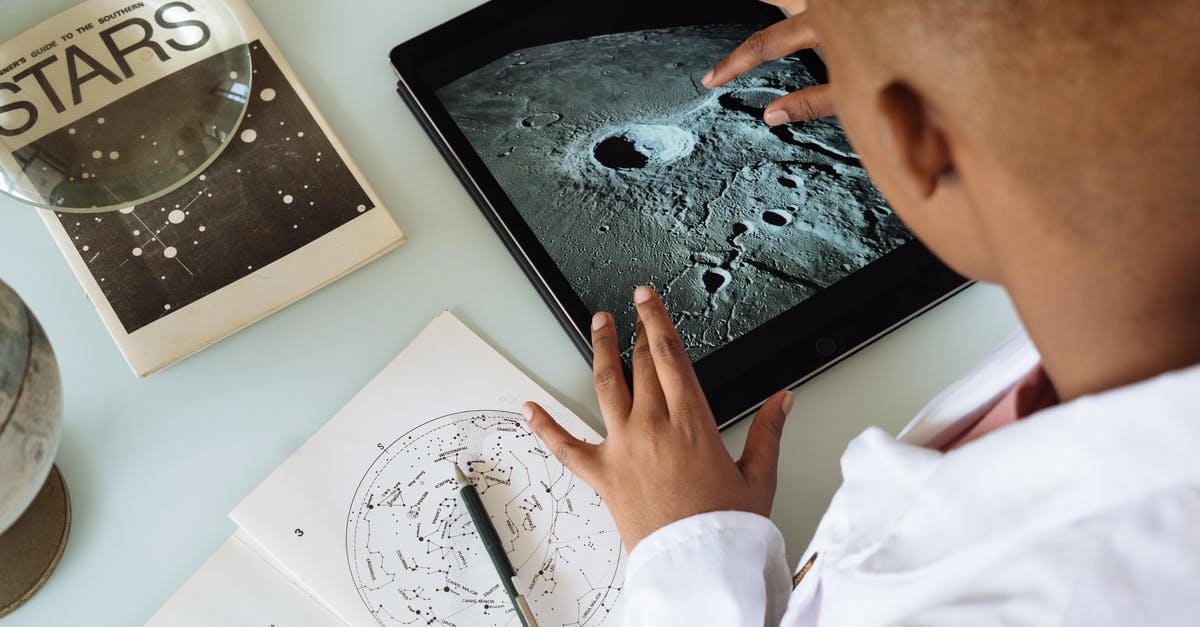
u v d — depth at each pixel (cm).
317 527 60
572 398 64
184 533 61
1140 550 28
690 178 66
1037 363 44
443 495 61
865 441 41
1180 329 29
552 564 59
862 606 37
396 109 71
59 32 69
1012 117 28
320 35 73
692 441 56
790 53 69
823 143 67
